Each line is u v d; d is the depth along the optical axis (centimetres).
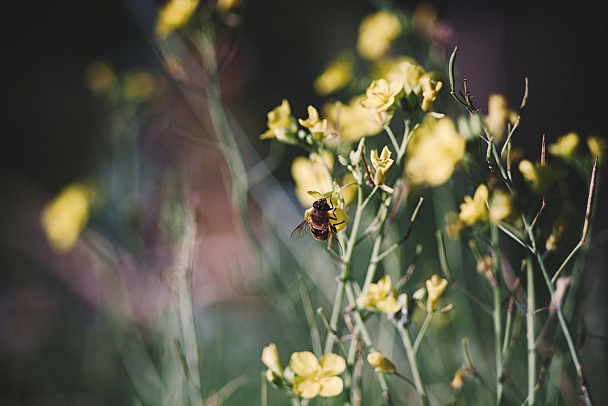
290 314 49
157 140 78
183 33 46
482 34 98
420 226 57
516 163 42
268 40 106
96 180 61
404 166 40
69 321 76
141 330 61
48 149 115
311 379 36
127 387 64
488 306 39
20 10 129
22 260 84
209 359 57
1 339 73
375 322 52
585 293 41
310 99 103
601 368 51
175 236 51
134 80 64
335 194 36
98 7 121
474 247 38
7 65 125
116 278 62
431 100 35
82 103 118
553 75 103
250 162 58
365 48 52
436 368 48
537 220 37
